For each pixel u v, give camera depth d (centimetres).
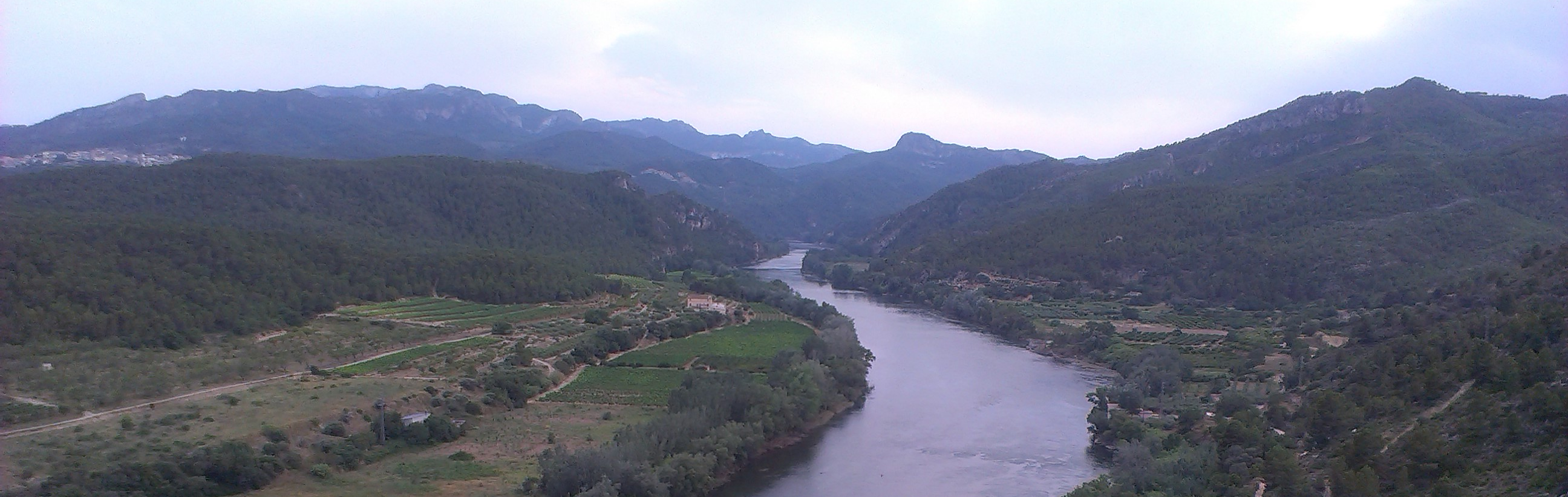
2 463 8569
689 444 10769
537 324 18562
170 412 10681
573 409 13200
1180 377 15388
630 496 9381
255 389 12025
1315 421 9825
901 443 12612
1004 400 15038
